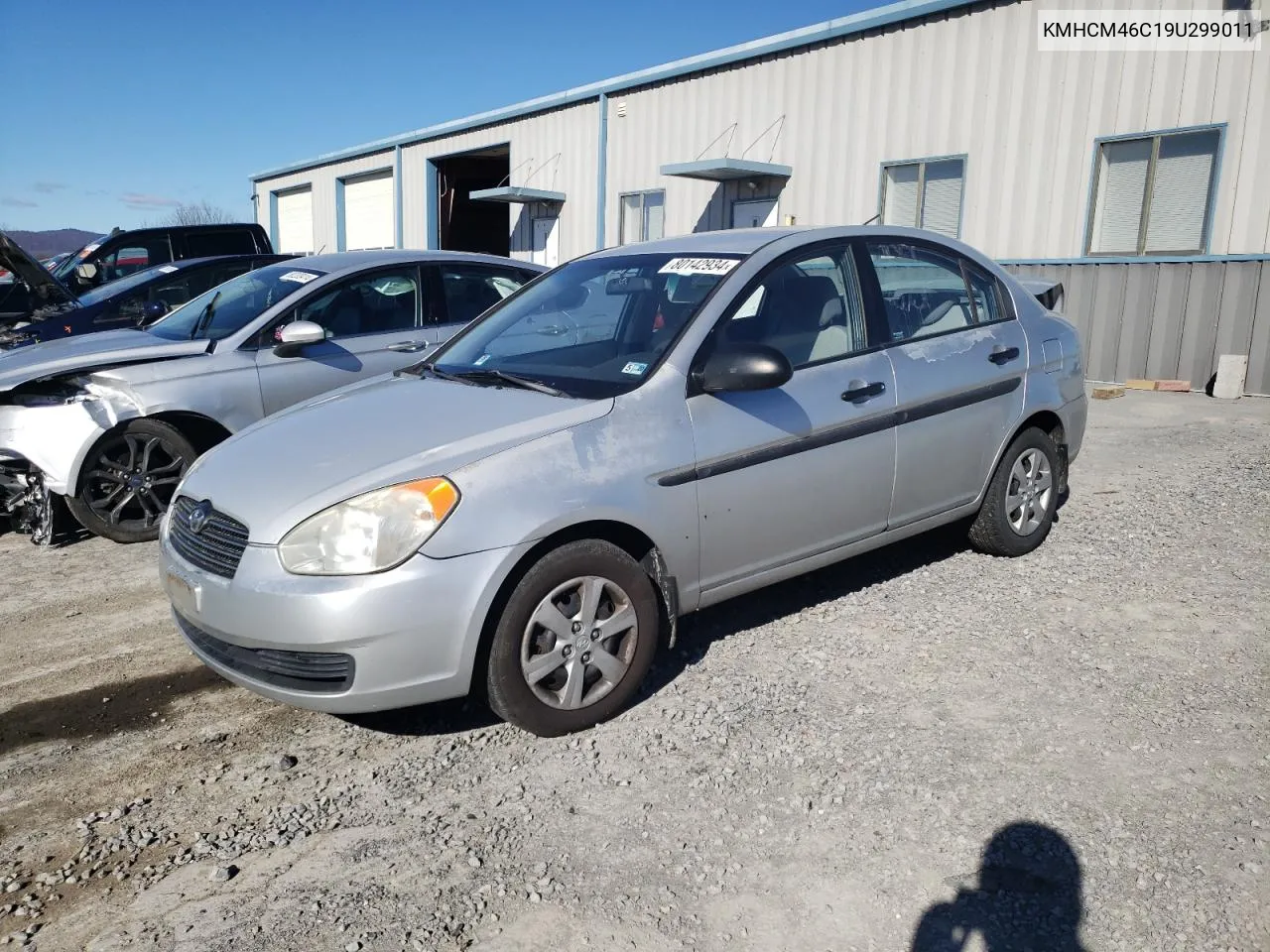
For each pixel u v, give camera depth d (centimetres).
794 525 383
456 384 383
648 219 1695
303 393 593
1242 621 408
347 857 270
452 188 2309
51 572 525
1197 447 759
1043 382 484
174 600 337
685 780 301
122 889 260
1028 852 260
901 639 399
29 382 543
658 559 345
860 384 400
